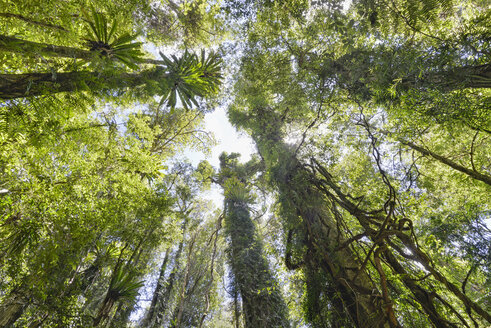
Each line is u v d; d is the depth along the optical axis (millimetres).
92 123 7273
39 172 4582
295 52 5320
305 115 6387
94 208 5664
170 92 6238
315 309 3428
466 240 4852
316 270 3676
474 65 3383
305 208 4199
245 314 7121
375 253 2754
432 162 6180
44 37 4227
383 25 4156
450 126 4016
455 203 6281
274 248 5184
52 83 3971
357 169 6191
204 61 6957
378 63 4066
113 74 4648
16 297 4707
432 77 3545
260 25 5617
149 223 7434
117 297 6699
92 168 6129
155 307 11695
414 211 4852
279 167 4957
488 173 5582
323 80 4863
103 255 7070
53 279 4922
